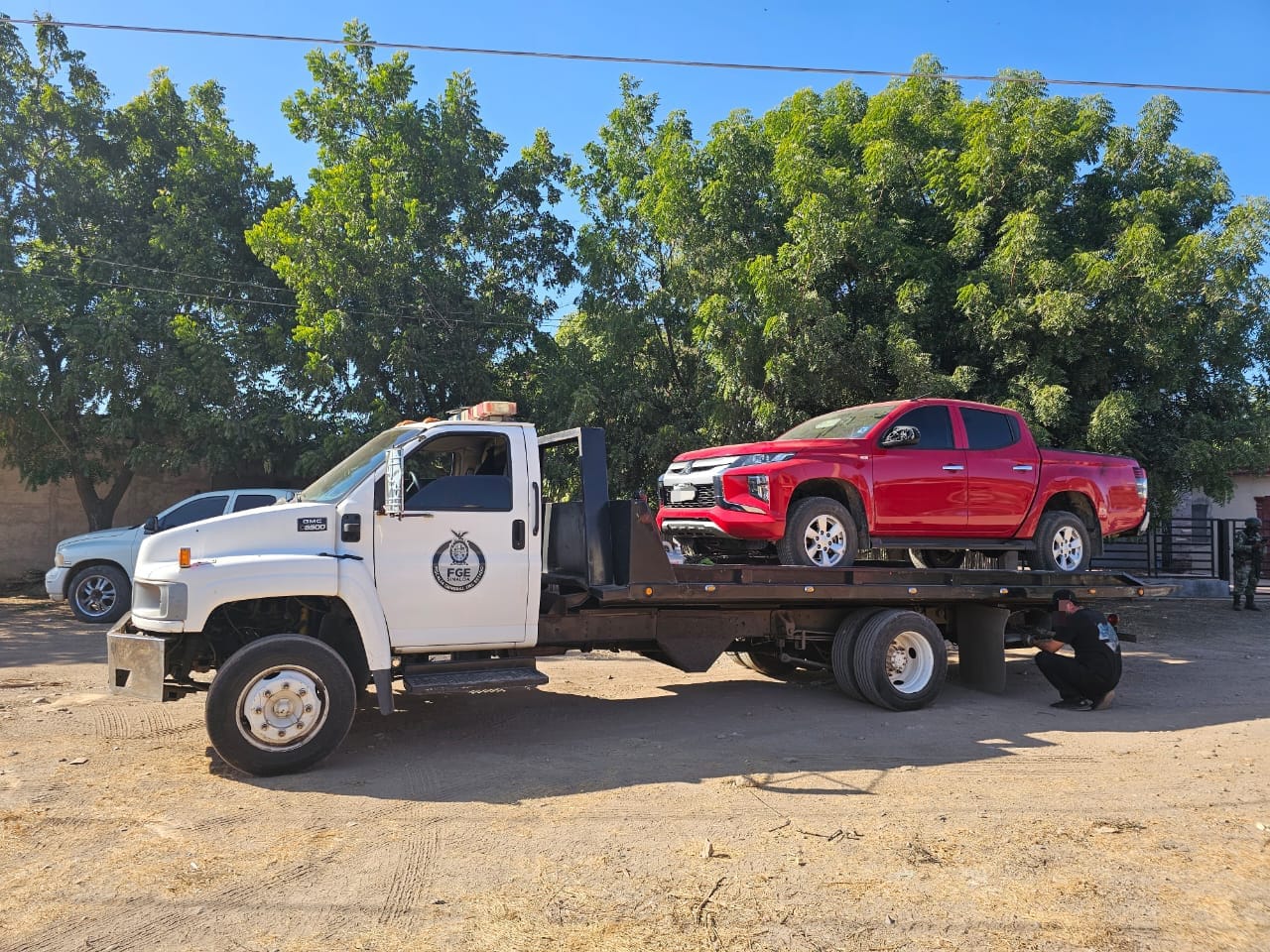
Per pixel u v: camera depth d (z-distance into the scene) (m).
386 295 15.82
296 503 6.30
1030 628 9.32
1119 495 9.42
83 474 17.78
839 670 8.10
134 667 5.80
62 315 16.47
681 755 6.35
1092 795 5.44
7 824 4.83
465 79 17.25
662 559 6.92
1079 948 3.48
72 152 18.30
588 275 16.45
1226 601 18.25
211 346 16.30
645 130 17.14
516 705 8.05
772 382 13.12
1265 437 13.48
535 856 4.40
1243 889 4.04
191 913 3.77
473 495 6.43
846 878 4.14
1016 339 12.45
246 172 18.97
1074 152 13.45
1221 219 13.83
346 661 6.45
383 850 4.48
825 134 14.75
